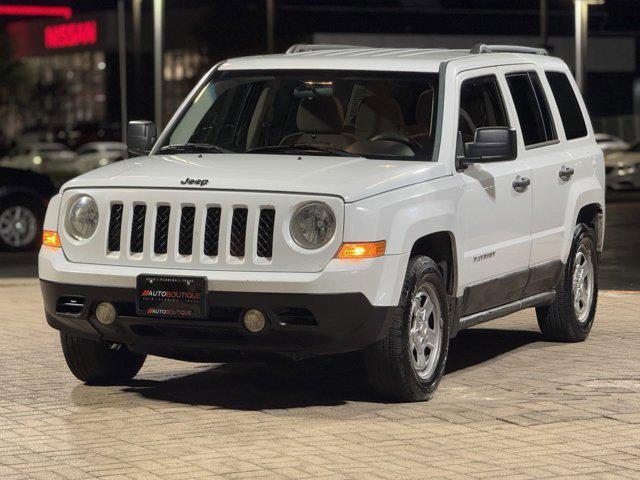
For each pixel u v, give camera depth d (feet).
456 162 36.55
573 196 43.57
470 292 37.35
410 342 34.50
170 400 35.50
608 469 27.89
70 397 36.06
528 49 43.83
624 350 43.21
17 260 80.59
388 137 36.52
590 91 334.65
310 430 31.71
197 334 33.71
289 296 32.35
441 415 33.24
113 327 34.35
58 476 27.58
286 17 297.12
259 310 32.60
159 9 134.92
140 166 35.68
